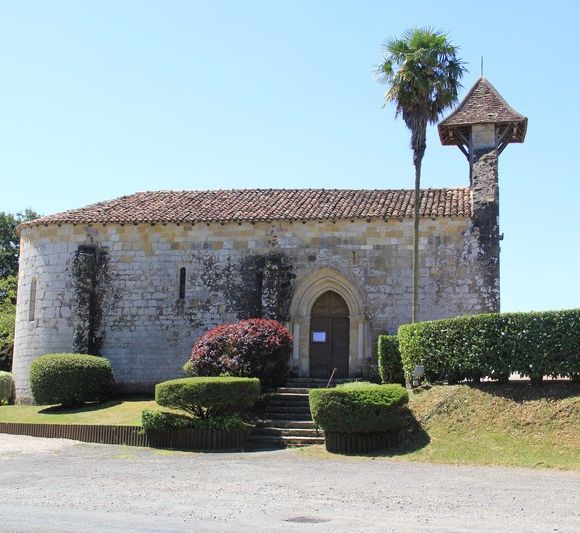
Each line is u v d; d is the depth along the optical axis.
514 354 21.11
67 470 16.94
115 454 19.94
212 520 11.58
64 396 27.19
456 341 22.17
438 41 25.95
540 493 13.73
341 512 12.13
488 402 20.64
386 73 26.22
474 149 29.20
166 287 30.11
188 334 29.75
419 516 11.77
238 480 15.47
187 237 30.30
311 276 29.38
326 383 27.69
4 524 11.38
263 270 29.45
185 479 15.60
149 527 11.10
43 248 30.83
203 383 21.81
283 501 13.11
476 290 28.23
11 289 48.81
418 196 26.23
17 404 30.47
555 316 20.83
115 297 30.28
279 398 25.06
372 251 29.20
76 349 29.53
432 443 19.53
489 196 28.70
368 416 19.70
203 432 21.41
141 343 29.91
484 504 12.71
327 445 20.34
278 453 20.30
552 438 18.55
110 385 28.70
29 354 30.39
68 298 30.14
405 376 24.30
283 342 26.19
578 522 11.23
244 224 30.03
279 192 33.06
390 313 28.75
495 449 18.56
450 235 28.73
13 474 16.36
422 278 28.67
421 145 26.23
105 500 13.30
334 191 32.59
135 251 30.45
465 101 30.05
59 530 10.95
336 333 29.38
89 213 31.28
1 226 51.72
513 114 29.09
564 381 20.97
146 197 33.53
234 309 29.64
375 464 18.05
